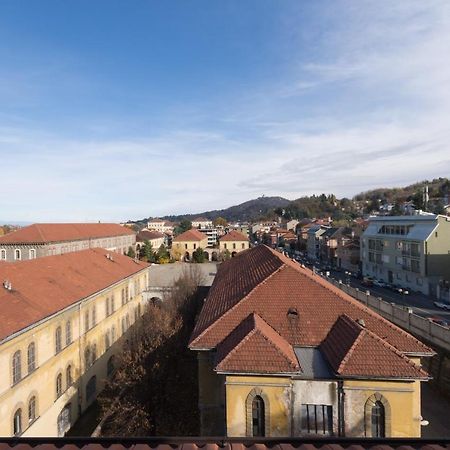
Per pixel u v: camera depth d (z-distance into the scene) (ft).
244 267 107.65
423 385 94.02
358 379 49.34
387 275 224.12
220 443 22.17
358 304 66.49
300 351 58.44
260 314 63.21
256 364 50.11
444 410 81.41
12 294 74.13
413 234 196.24
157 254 345.51
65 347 83.76
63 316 83.35
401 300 168.04
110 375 111.65
